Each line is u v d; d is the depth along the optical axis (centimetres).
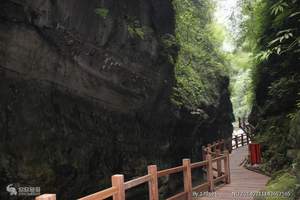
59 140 718
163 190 1055
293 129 751
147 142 1042
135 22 900
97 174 825
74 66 739
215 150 1500
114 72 844
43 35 658
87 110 807
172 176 1177
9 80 632
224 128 2148
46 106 697
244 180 1138
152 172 638
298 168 657
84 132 788
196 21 1803
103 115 857
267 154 1298
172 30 1102
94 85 804
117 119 910
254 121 1791
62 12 673
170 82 1112
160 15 1019
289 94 1227
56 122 716
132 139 968
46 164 678
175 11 1188
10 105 630
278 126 1292
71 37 704
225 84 1992
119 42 838
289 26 1113
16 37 615
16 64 633
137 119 996
